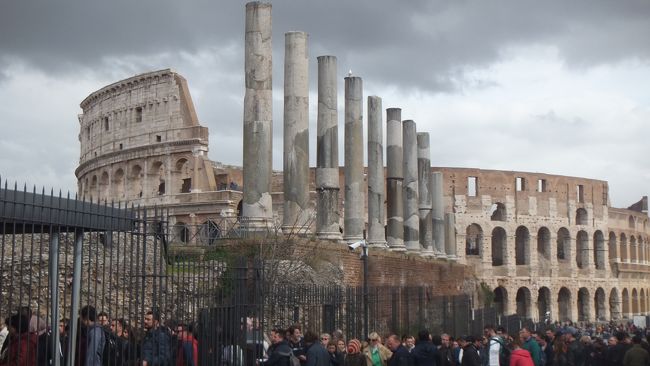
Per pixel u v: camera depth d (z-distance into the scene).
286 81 44.84
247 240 35.38
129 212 16.66
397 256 54.12
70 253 28.72
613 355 31.36
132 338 17.53
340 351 24.20
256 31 40.56
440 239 75.75
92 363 15.49
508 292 109.75
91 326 15.88
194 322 19.39
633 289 127.38
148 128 97.75
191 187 92.31
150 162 96.56
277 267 31.05
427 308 43.00
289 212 44.06
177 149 93.94
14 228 13.27
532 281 111.25
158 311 17.80
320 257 40.31
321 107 48.66
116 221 16.14
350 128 51.94
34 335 15.69
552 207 114.94
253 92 40.28
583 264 118.38
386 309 38.75
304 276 34.50
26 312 15.38
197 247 35.41
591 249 118.25
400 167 60.69
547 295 113.06
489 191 110.94
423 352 23.48
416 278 58.28
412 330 39.84
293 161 44.12
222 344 19.67
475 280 78.56
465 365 24.77
